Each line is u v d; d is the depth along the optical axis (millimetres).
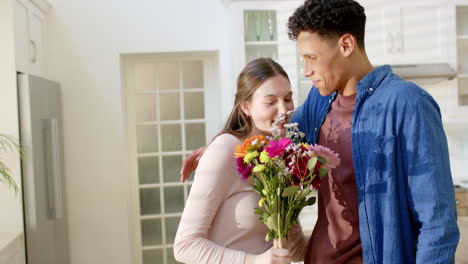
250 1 3535
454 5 3666
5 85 2883
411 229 1176
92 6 3691
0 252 2479
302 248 1535
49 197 3188
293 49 3568
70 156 3711
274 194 1164
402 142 1160
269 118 1307
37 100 3055
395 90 1182
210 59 4098
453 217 1109
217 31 3777
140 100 4098
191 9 3758
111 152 3734
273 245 1236
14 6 2922
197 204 1261
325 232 1397
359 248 1287
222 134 1364
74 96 3697
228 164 1282
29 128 2900
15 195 2869
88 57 3699
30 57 3219
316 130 1438
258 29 3615
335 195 1349
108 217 3736
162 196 4137
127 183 3764
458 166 4230
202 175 1279
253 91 1314
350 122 1320
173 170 4152
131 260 3807
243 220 1275
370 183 1203
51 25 3658
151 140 4125
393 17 3645
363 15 1255
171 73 4121
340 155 1334
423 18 3670
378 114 1202
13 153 2861
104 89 3717
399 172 1166
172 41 3752
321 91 1305
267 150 1113
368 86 1239
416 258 1125
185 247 1242
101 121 3721
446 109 3875
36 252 2918
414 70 3633
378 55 3660
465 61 4164
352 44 1227
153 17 3736
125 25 3717
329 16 1190
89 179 3725
